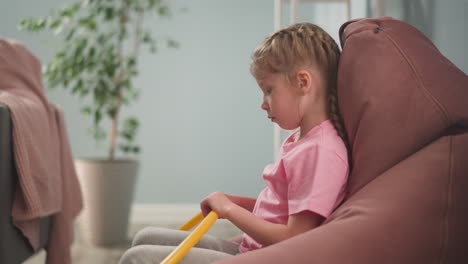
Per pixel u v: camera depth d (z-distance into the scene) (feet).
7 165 4.43
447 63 2.70
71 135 10.38
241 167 10.56
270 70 2.88
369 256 2.29
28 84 5.36
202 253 2.76
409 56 2.67
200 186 10.53
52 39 10.28
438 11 4.13
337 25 7.68
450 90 2.58
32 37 10.30
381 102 2.62
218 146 10.54
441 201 2.41
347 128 2.79
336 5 7.70
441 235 2.39
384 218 2.36
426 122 2.55
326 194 2.56
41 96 5.41
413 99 2.59
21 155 4.51
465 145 2.49
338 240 2.29
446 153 2.49
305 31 2.92
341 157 2.68
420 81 2.61
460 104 2.55
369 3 6.50
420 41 2.75
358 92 2.69
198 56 10.50
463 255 2.41
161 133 10.48
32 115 4.85
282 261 2.21
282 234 2.62
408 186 2.44
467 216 2.41
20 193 4.62
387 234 2.33
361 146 2.67
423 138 2.58
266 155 10.55
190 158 10.52
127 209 8.24
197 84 10.51
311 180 2.61
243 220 2.75
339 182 2.62
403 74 2.63
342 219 2.44
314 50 2.85
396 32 2.77
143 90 10.44
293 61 2.82
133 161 8.32
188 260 2.71
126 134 8.71
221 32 10.51
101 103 8.40
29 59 5.64
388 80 2.64
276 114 2.91
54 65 8.17
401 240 2.34
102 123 10.39
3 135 4.33
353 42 2.80
